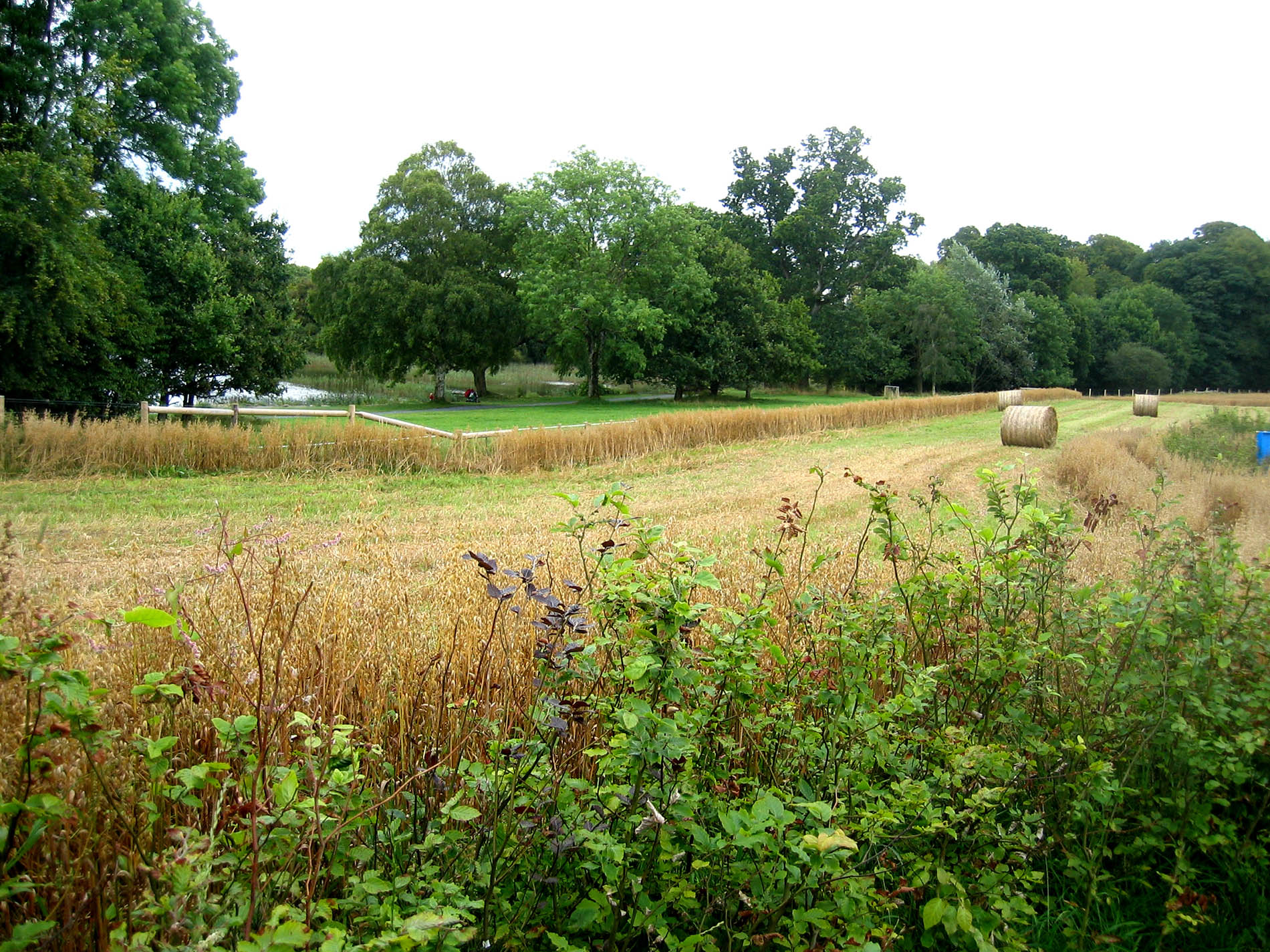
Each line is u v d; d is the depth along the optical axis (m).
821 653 3.48
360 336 41.47
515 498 13.05
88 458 13.27
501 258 44.69
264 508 11.21
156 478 13.29
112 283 19.62
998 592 3.60
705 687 2.57
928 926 2.26
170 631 3.34
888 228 61.66
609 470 16.77
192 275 22.36
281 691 3.09
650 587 2.46
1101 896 3.12
